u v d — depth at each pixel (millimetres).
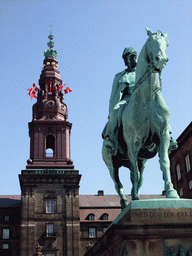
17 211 72500
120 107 8266
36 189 67062
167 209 6156
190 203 6219
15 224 70812
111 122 8336
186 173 48969
